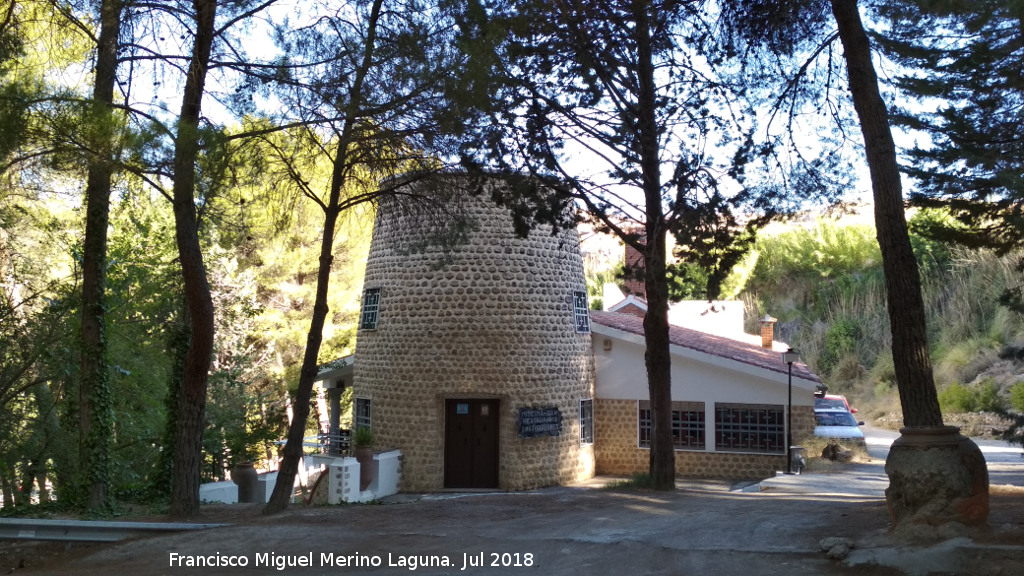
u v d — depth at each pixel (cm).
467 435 2067
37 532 1087
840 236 4725
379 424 2092
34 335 1638
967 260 3822
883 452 2486
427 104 1239
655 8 1353
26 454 1698
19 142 1002
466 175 1417
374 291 2189
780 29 1338
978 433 2783
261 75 1213
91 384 1438
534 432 2036
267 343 3044
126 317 2061
